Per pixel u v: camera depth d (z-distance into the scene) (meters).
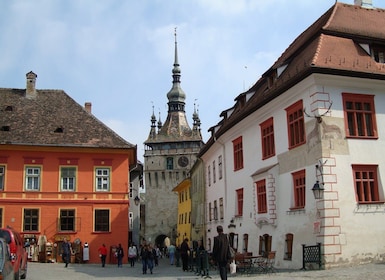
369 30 24.98
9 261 14.09
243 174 30.83
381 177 21.48
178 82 119.50
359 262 20.19
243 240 30.06
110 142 39.31
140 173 55.22
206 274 22.30
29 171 37.53
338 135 21.20
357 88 21.98
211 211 41.56
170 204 102.50
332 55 22.31
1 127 38.69
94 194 38.19
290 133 24.00
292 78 22.23
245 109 29.69
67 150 38.41
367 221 20.75
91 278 22.47
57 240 36.69
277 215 24.78
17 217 36.47
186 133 111.06
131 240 52.97
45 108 42.12
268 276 18.78
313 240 20.98
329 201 20.38
